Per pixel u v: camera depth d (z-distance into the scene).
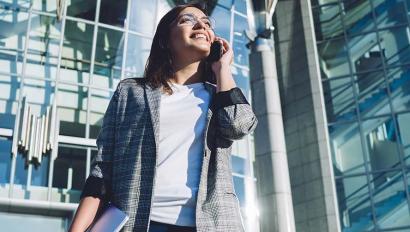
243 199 21.88
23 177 18.23
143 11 22.86
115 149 2.11
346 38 29.02
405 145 25.19
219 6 25.25
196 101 2.24
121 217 1.89
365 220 24.48
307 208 26.11
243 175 22.44
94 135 20.14
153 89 2.23
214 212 1.98
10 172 18.16
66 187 18.70
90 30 21.78
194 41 2.34
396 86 26.64
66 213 17.80
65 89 20.50
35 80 20.20
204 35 2.38
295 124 28.27
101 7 22.25
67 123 19.95
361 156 25.92
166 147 2.09
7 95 19.62
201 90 2.30
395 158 25.12
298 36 30.17
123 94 2.23
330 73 28.59
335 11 30.02
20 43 20.62
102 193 2.03
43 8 21.50
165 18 2.45
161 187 2.01
